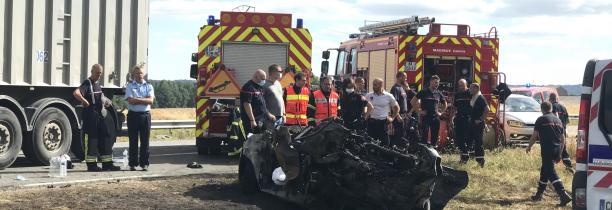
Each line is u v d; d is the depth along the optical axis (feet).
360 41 65.46
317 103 37.73
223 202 30.04
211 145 48.39
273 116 37.86
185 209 28.35
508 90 56.54
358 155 27.48
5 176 35.65
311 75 49.65
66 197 30.09
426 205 27.35
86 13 42.09
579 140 23.57
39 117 39.75
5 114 37.55
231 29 48.73
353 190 26.73
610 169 22.99
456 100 46.06
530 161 46.47
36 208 27.61
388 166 27.20
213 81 46.98
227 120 46.39
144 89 39.06
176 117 118.83
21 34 38.40
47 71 39.99
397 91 45.16
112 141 42.32
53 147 40.63
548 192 36.42
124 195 31.01
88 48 42.16
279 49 49.47
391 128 44.73
